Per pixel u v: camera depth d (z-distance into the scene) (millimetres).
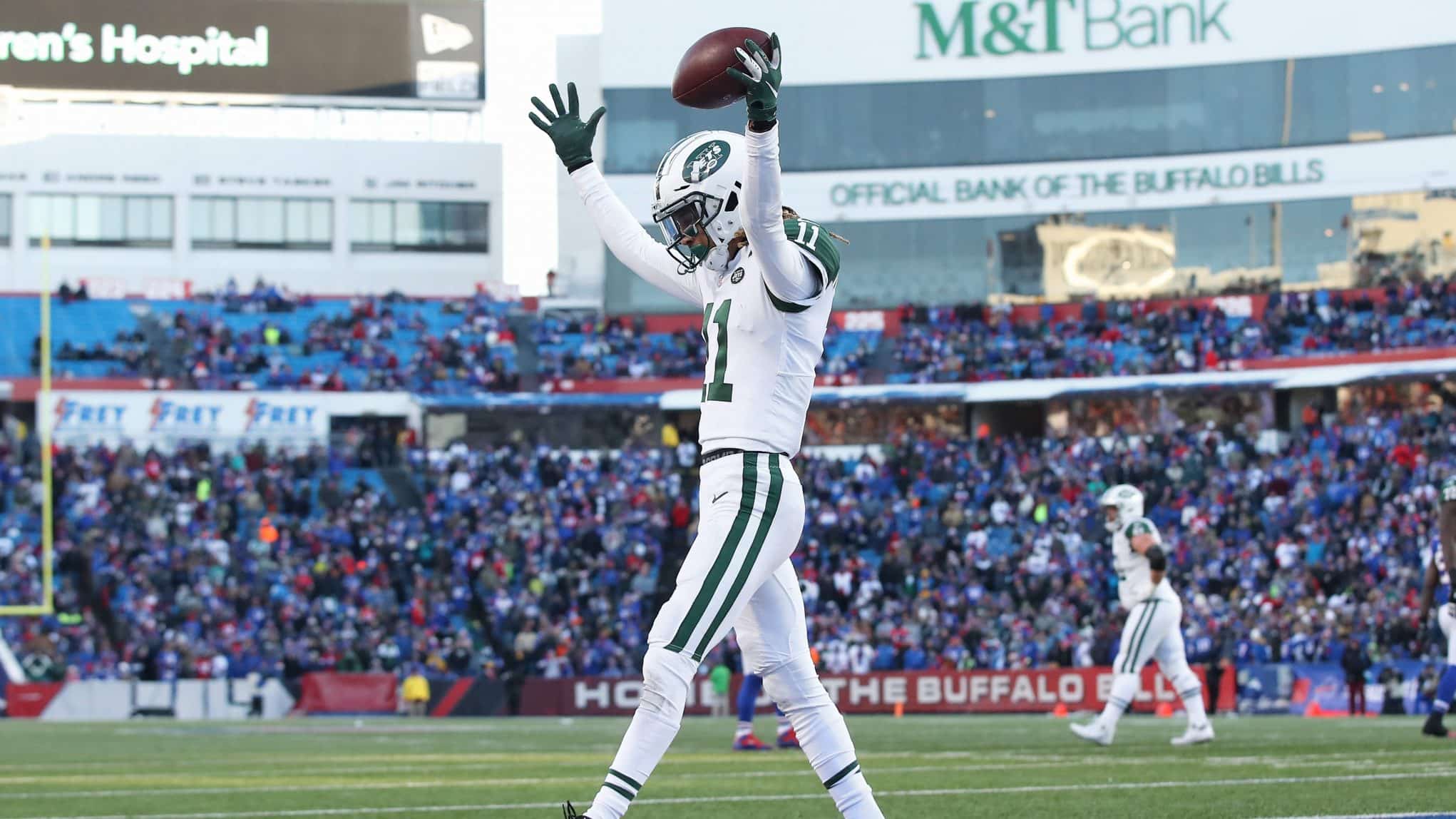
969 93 94688
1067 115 93750
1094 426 88375
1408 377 80250
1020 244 93812
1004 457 81000
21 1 98250
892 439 90375
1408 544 68688
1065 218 93562
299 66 101125
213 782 24812
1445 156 88875
